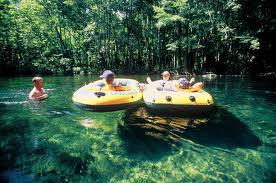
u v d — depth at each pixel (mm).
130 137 5055
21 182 3500
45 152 4402
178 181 3529
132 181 3541
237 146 4664
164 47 27281
